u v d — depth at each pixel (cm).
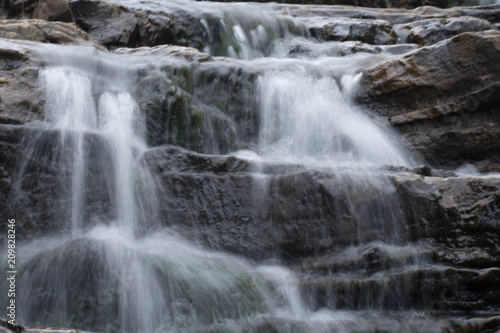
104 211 507
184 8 930
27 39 753
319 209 510
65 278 438
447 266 484
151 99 622
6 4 885
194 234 508
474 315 467
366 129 692
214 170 534
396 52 910
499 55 659
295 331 431
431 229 507
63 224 493
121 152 528
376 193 515
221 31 933
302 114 696
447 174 618
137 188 520
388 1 1252
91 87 626
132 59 684
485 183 504
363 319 459
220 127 670
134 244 488
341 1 1242
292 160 618
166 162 534
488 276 473
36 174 495
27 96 581
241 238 509
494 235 493
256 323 437
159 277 443
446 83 686
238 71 709
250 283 461
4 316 430
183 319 429
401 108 714
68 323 426
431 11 1111
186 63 690
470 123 673
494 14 1058
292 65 736
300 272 495
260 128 705
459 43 682
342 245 507
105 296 429
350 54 897
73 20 855
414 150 692
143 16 860
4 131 495
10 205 487
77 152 509
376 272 483
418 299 477
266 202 514
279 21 971
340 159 647
